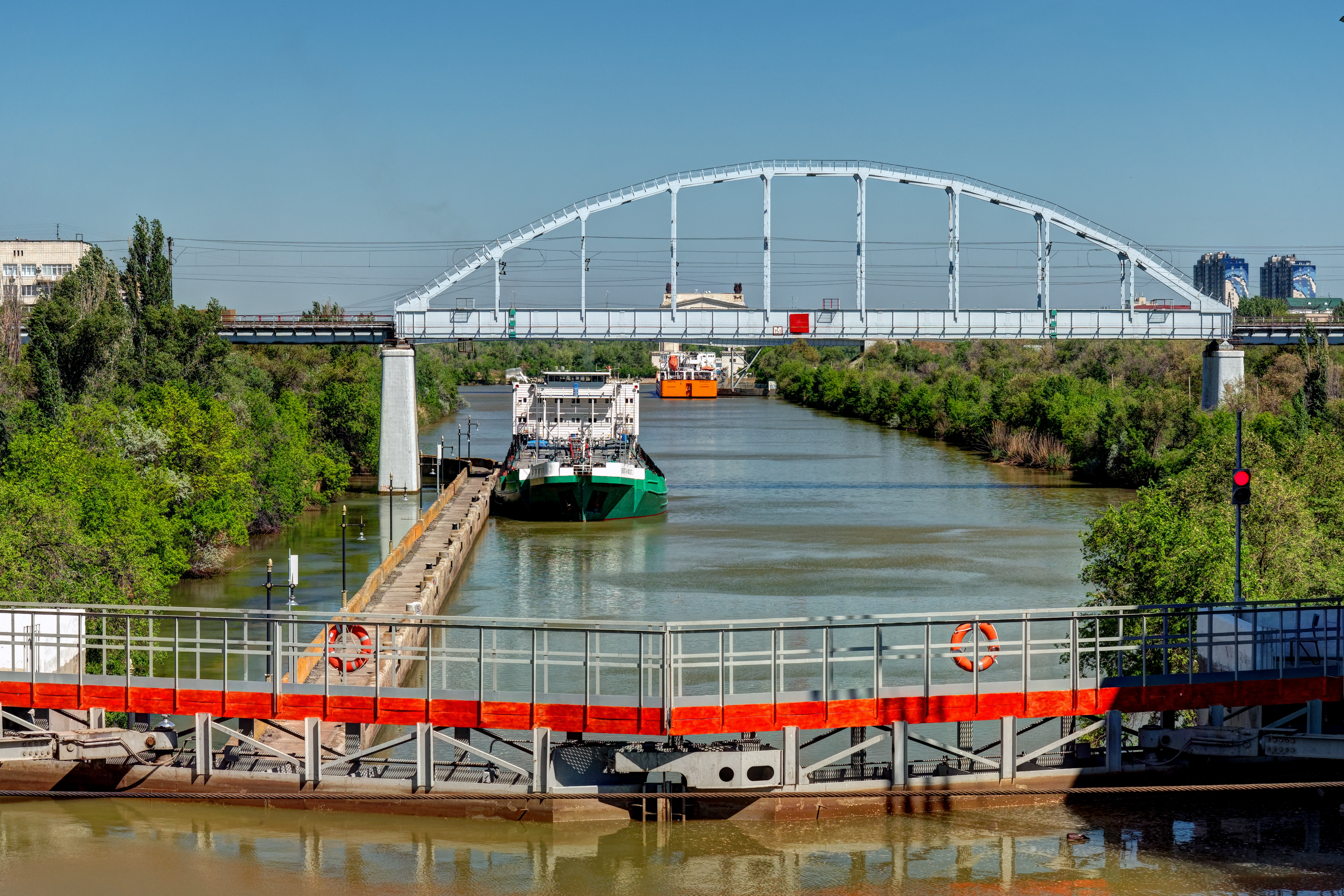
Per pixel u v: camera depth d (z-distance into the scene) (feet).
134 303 379.76
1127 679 123.65
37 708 125.39
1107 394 524.11
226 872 108.58
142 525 210.79
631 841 116.26
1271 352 535.19
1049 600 226.79
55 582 163.02
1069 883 106.42
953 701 120.88
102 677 124.06
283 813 121.08
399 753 148.97
